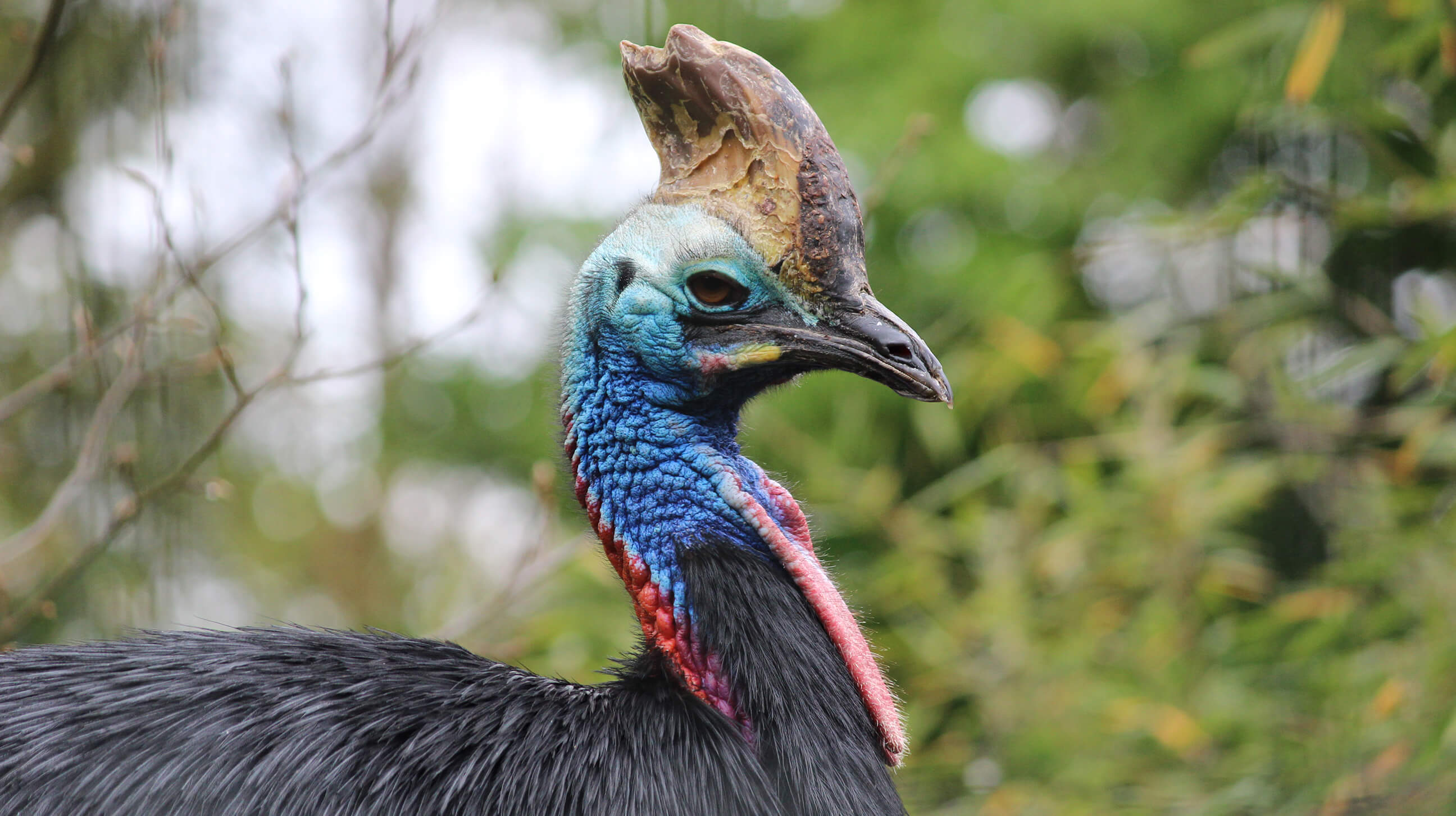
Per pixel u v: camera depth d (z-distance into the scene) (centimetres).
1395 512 1032
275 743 438
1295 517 1282
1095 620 1162
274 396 1623
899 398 1431
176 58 862
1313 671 1045
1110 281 1589
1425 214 1059
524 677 483
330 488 2370
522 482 1712
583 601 1215
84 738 441
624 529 513
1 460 1033
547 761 447
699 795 446
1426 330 962
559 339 551
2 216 974
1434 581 993
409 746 440
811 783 458
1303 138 1138
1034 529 1216
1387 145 1156
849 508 1280
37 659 482
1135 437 1158
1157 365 1224
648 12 796
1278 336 1171
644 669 490
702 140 523
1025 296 1403
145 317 762
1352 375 1092
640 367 517
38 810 428
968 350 1334
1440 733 898
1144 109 1557
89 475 762
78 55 868
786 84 513
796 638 482
